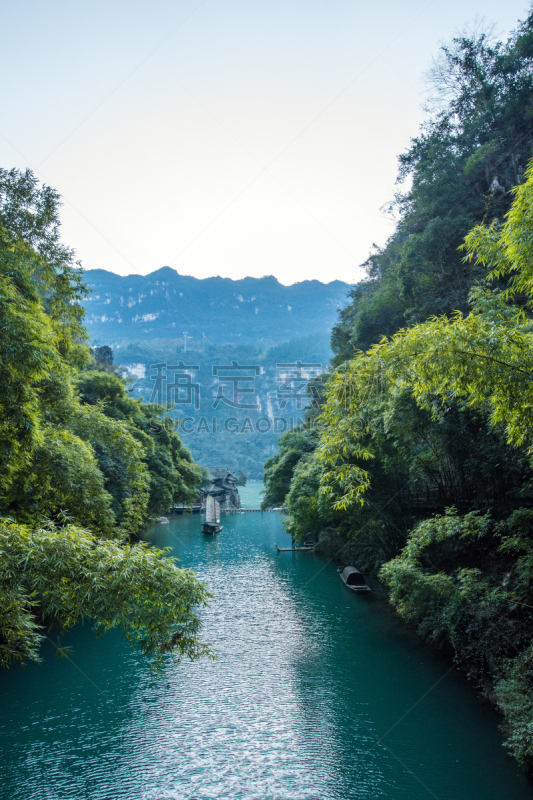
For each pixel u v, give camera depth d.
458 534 19.53
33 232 13.26
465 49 36.62
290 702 15.05
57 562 7.22
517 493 16.70
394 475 24.31
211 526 53.41
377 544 29.05
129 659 18.27
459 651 16.53
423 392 10.25
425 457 19.95
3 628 7.86
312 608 24.53
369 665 17.48
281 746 12.84
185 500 56.66
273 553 40.91
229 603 25.52
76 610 7.45
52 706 14.84
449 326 8.75
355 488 11.36
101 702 15.09
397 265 36.66
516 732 11.69
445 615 16.94
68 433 16.55
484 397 9.66
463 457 17.83
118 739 13.13
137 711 14.55
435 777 11.42
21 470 14.06
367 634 20.61
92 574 7.39
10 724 13.83
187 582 7.96
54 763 12.13
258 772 11.80
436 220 29.45
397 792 11.03
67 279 14.06
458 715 13.91
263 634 20.84
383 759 12.12
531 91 32.69
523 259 9.00
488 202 28.89
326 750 12.63
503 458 16.31
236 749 12.70
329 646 19.34
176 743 13.00
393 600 20.33
